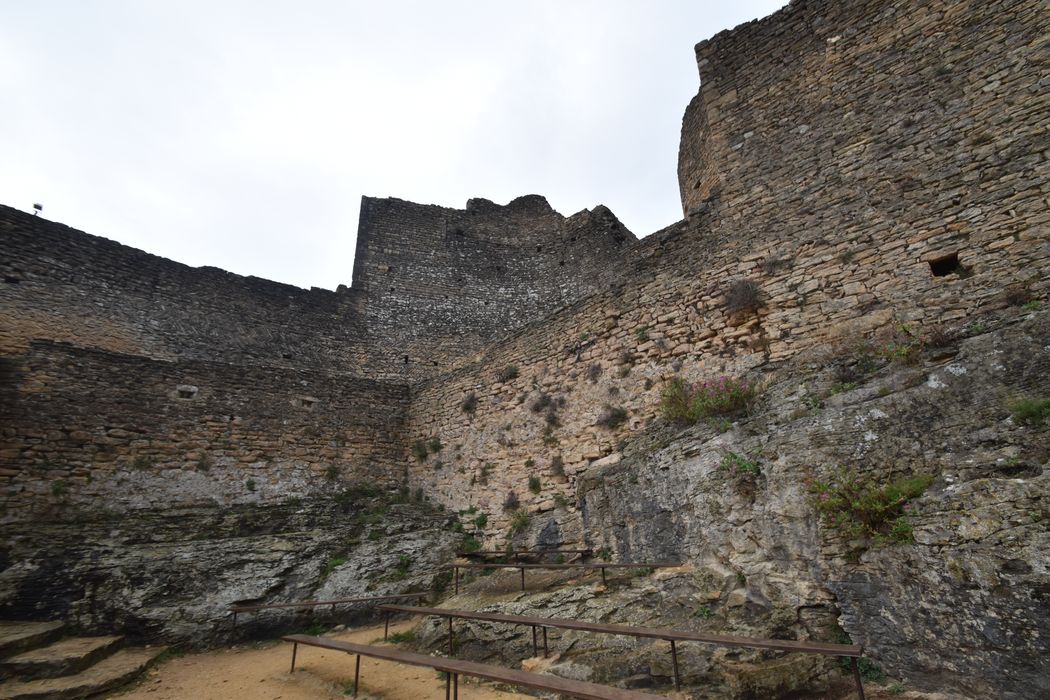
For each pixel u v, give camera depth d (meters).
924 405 7.18
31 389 12.31
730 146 13.14
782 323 10.79
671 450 9.88
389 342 24.42
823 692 5.92
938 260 9.52
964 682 5.46
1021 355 6.86
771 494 7.78
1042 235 8.61
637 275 13.49
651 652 6.98
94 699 7.32
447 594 11.70
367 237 27.48
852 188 10.97
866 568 6.48
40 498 11.51
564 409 13.58
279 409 15.47
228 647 9.98
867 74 11.69
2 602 9.16
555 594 9.03
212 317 19.94
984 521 5.87
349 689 7.44
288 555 11.77
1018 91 9.67
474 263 28.69
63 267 17.12
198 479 13.55
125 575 10.18
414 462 16.72
